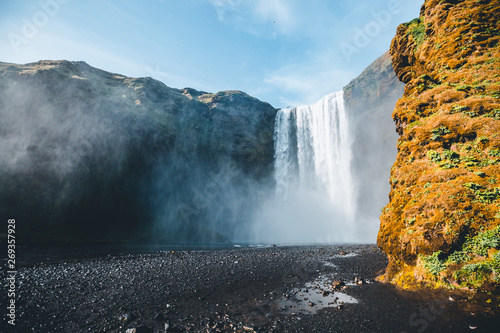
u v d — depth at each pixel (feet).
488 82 31.48
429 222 26.32
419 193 30.14
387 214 33.50
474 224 23.45
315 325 20.26
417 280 25.23
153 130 120.88
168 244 99.19
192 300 27.04
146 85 139.85
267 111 184.44
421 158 33.30
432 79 39.19
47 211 90.48
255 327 19.67
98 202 101.96
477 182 25.67
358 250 67.10
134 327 19.44
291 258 53.98
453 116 31.42
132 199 112.88
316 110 165.68
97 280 34.55
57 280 34.12
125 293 29.14
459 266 22.53
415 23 49.47
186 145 141.38
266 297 27.86
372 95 138.21
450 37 38.88
